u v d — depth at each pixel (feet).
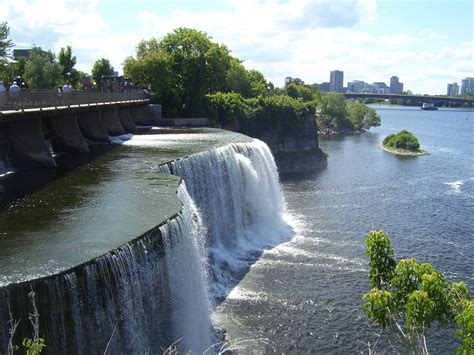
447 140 507.71
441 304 45.24
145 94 261.85
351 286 117.50
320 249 144.56
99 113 179.22
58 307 60.95
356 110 575.38
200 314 92.02
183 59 273.75
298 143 320.91
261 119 304.71
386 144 414.21
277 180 189.47
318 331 98.12
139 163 132.26
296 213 190.80
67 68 334.03
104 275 66.49
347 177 280.92
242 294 111.65
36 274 60.85
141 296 73.56
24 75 296.71
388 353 90.89
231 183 148.87
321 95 565.53
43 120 149.07
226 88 359.66
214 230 137.18
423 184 259.80
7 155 124.67
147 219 83.66
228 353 88.53
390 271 53.21
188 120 260.62
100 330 66.03
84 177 116.57
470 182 267.80
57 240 73.72
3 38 253.85
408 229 173.17
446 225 179.63
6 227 80.64
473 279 130.00
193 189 132.16
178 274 85.05
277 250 142.92
